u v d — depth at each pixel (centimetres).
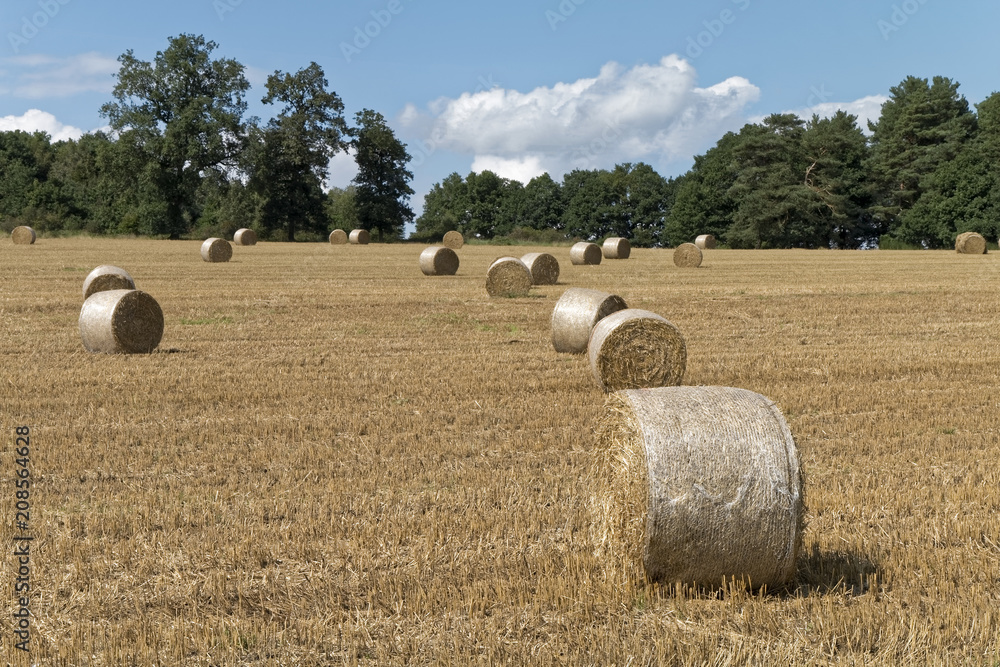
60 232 8944
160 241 7775
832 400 1338
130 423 1181
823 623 607
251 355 1742
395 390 1404
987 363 1658
